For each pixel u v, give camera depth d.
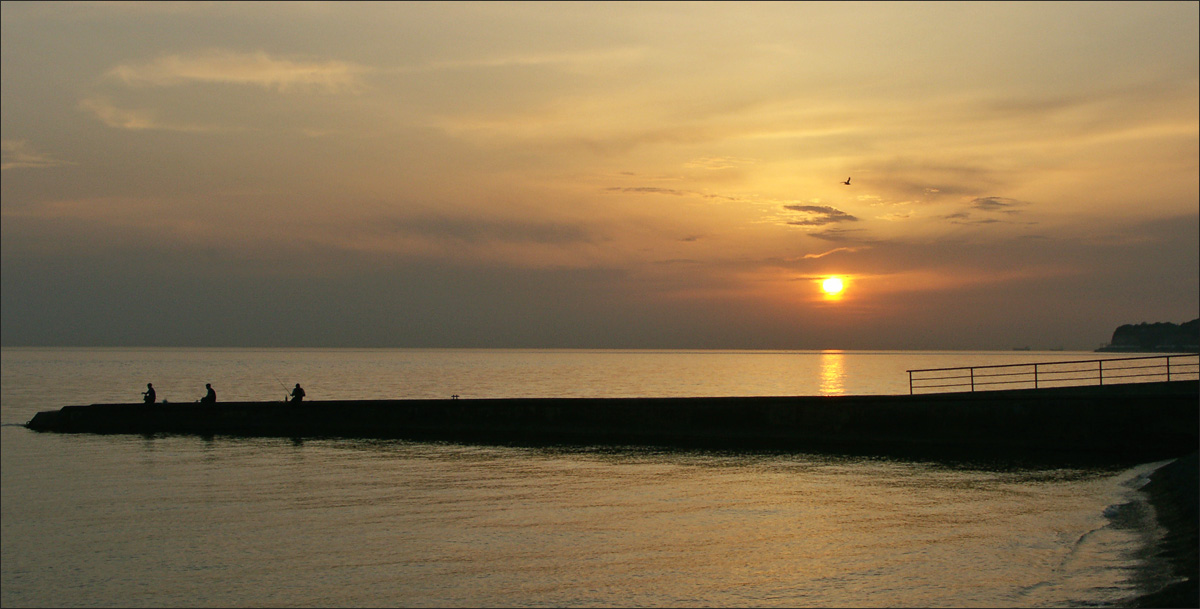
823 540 18.80
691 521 20.92
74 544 19.50
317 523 21.03
